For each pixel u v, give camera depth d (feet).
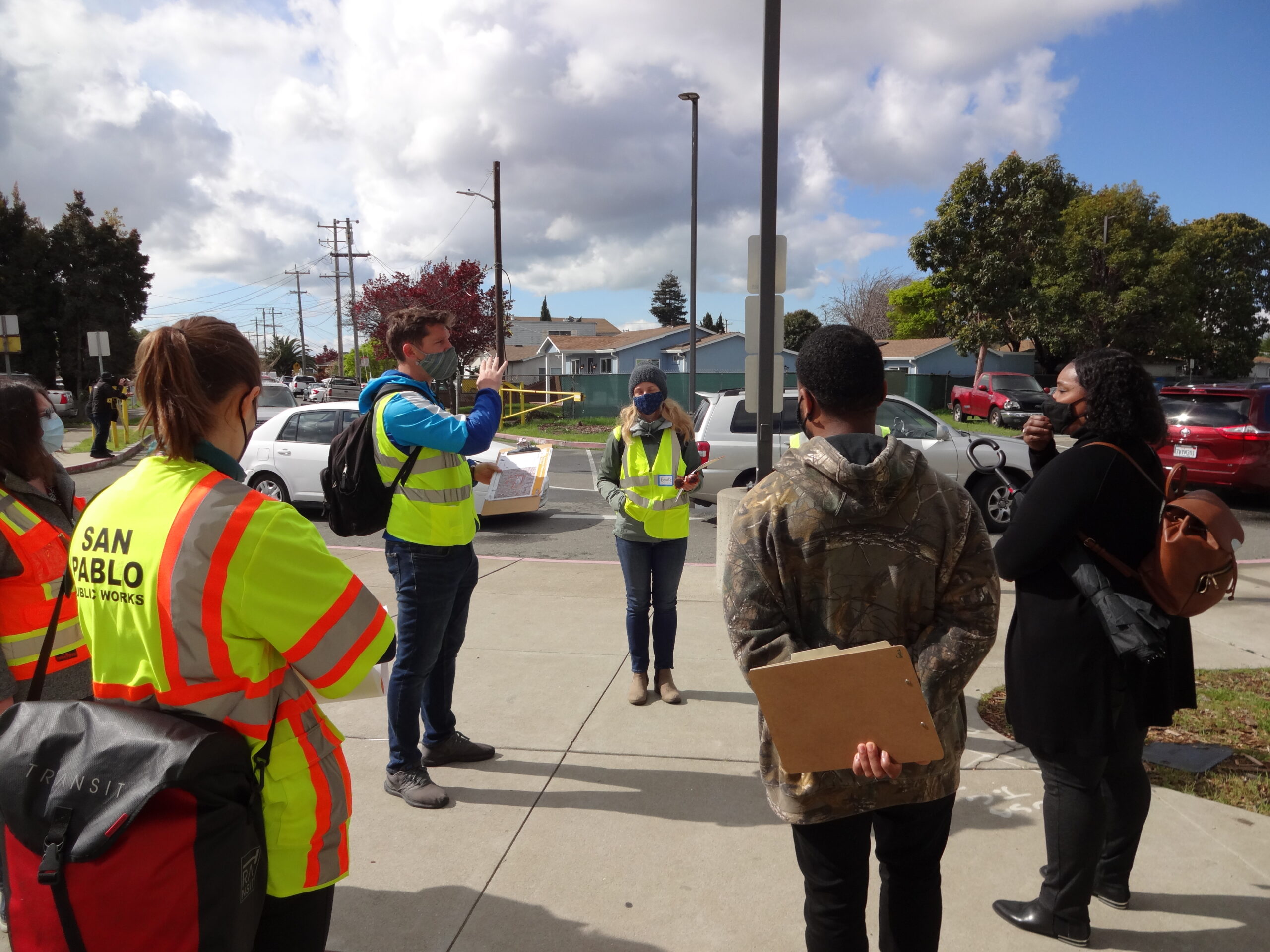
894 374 112.68
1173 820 10.30
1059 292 103.65
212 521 4.56
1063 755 7.53
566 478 48.98
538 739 12.64
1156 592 7.22
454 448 9.83
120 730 4.25
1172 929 8.30
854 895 5.80
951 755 5.75
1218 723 13.05
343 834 5.25
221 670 4.61
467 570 11.13
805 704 5.15
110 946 4.09
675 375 104.42
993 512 30.25
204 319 4.99
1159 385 40.60
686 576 23.63
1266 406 34.04
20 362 119.44
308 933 5.11
